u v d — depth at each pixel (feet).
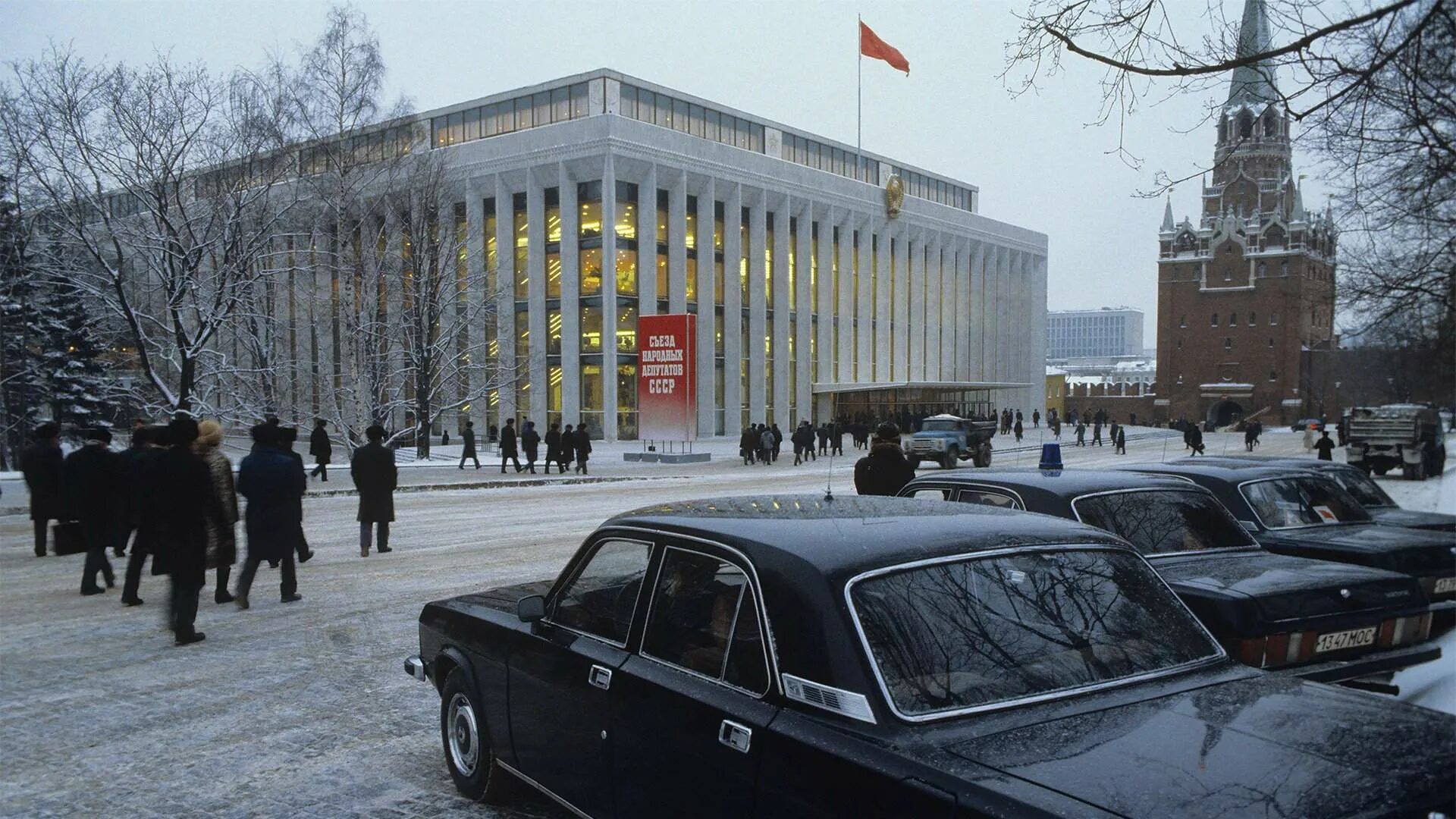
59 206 82.99
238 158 92.99
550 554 41.63
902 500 12.75
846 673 8.50
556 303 166.20
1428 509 48.49
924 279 237.25
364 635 26.71
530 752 13.37
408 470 98.37
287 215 102.89
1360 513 24.17
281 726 19.24
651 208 164.35
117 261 90.48
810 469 107.76
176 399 92.73
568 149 160.76
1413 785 7.16
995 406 269.85
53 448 42.27
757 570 9.76
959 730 8.14
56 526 42.06
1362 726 8.25
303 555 39.06
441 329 118.21
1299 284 317.22
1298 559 17.89
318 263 103.24
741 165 181.47
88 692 21.62
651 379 116.57
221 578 31.32
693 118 190.19
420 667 17.34
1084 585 10.05
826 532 10.20
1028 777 7.31
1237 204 336.90
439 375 112.27
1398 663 15.60
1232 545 18.28
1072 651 9.25
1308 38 16.15
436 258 105.19
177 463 25.76
